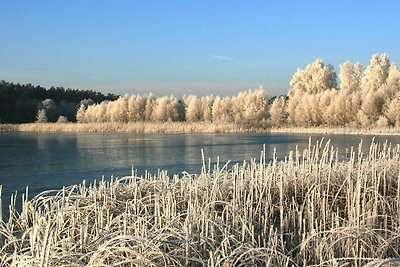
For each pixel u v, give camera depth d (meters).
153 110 75.06
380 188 10.80
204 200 9.40
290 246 7.82
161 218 7.64
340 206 10.11
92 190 10.46
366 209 8.62
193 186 10.26
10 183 20.20
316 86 77.19
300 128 58.50
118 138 50.12
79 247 6.41
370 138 42.44
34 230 6.10
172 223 7.12
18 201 15.72
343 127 56.28
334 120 57.47
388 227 8.55
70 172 23.50
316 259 6.72
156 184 10.48
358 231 7.09
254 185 10.16
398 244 7.50
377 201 8.96
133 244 6.32
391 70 62.66
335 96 57.75
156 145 39.00
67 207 8.61
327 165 11.50
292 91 80.06
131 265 5.70
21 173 23.31
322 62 78.50
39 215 8.14
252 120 62.97
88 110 83.19
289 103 62.56
